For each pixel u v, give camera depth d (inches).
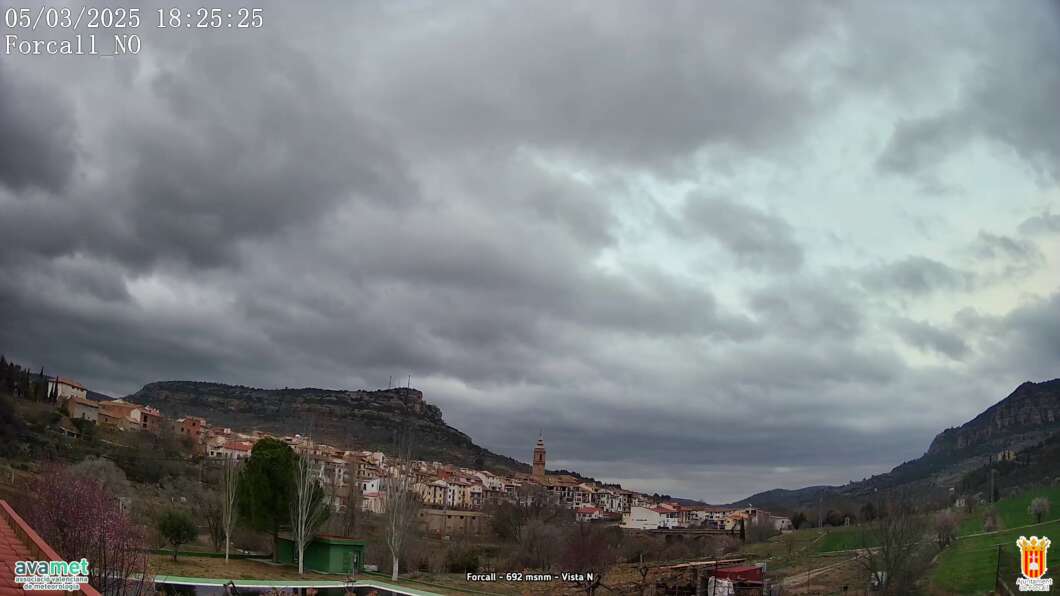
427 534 5329.7
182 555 2876.5
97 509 1632.6
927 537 3383.4
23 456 4837.6
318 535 3223.4
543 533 4402.1
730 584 3016.7
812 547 4584.2
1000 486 6254.9
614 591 3191.4
